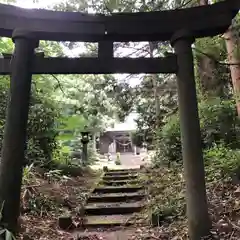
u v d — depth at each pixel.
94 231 4.12
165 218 4.03
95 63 3.39
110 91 11.15
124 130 24.22
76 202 5.36
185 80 3.32
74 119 8.66
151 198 5.29
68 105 8.55
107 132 24.34
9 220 2.94
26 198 4.48
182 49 3.38
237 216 3.57
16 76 3.22
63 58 3.38
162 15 3.45
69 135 8.88
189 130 3.20
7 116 3.15
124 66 3.39
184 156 3.20
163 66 3.39
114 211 5.00
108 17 3.46
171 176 6.06
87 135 10.57
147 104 11.45
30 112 6.28
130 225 4.27
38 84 6.71
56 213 4.58
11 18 3.30
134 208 5.02
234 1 3.31
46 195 5.03
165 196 4.92
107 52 3.46
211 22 3.33
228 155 5.03
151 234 3.70
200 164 3.14
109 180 7.87
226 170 4.67
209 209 3.75
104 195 5.95
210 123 5.97
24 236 3.49
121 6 6.64
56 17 3.36
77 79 9.69
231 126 5.78
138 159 17.02
